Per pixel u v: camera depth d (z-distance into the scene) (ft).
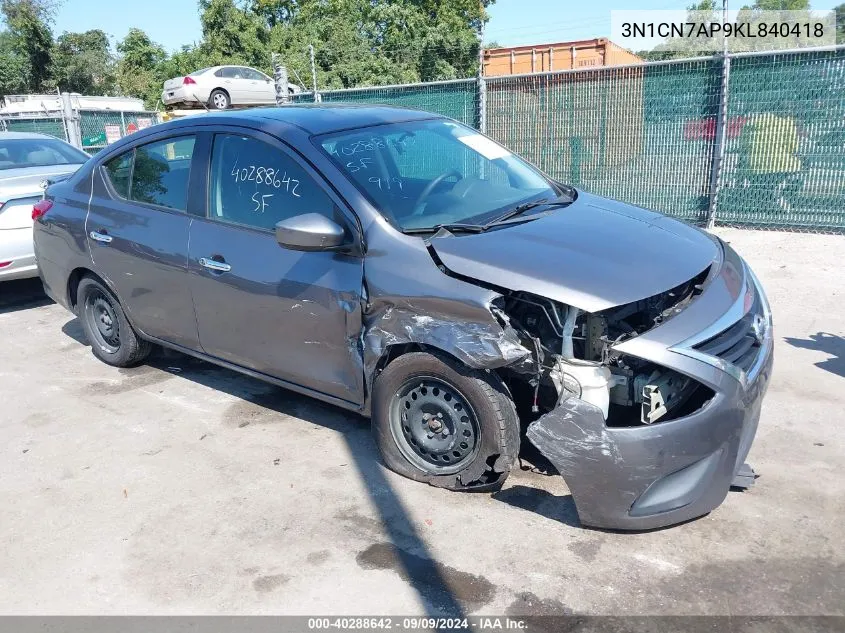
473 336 10.44
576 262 10.59
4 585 10.10
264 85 76.54
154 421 15.05
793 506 10.95
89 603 9.66
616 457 9.66
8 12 139.64
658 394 9.85
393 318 11.34
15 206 22.53
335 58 88.38
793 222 26.55
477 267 10.68
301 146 12.93
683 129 28.14
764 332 11.04
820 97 25.07
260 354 13.65
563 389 10.32
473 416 10.98
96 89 152.15
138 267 15.53
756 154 26.71
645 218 12.91
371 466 12.77
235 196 13.75
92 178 17.01
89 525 11.44
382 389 11.80
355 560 10.26
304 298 12.42
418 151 13.78
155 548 10.77
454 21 94.84
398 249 11.40
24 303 24.98
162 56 141.90
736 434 9.90
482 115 33.22
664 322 10.05
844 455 12.32
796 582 9.33
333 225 11.51
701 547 10.11
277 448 13.64
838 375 15.43
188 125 15.02
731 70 26.58
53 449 14.02
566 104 30.81
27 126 60.44
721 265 11.62
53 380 17.52
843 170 25.18
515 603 9.23
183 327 15.08
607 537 10.45
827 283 21.36
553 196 13.99
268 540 10.82
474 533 10.69
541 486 11.81
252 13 106.01
